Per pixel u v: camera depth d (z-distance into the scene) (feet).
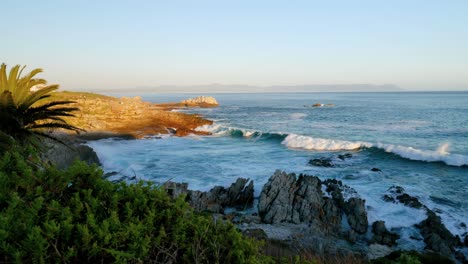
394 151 99.96
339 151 109.60
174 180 72.18
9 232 8.43
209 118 249.55
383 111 289.94
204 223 11.51
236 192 60.49
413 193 62.59
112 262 9.26
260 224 49.67
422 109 304.50
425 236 46.34
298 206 53.52
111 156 97.04
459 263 41.37
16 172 11.55
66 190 11.26
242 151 109.91
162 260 10.25
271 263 12.39
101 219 10.22
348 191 61.98
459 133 150.20
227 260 10.65
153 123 164.76
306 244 42.22
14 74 50.88
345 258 32.30
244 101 612.70
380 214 53.01
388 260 28.12
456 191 64.28
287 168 83.87
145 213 10.93
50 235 8.57
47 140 67.56
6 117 44.75
